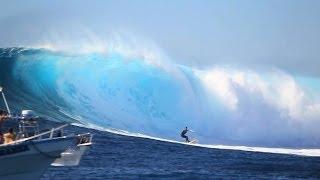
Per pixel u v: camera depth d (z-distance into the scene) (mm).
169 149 73250
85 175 49656
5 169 37781
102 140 75750
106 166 55344
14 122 53781
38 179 39625
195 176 52281
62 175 49188
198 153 72125
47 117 87938
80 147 45375
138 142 76938
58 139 39250
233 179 52094
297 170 61469
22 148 37719
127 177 49719
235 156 72688
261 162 67688
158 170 54688
